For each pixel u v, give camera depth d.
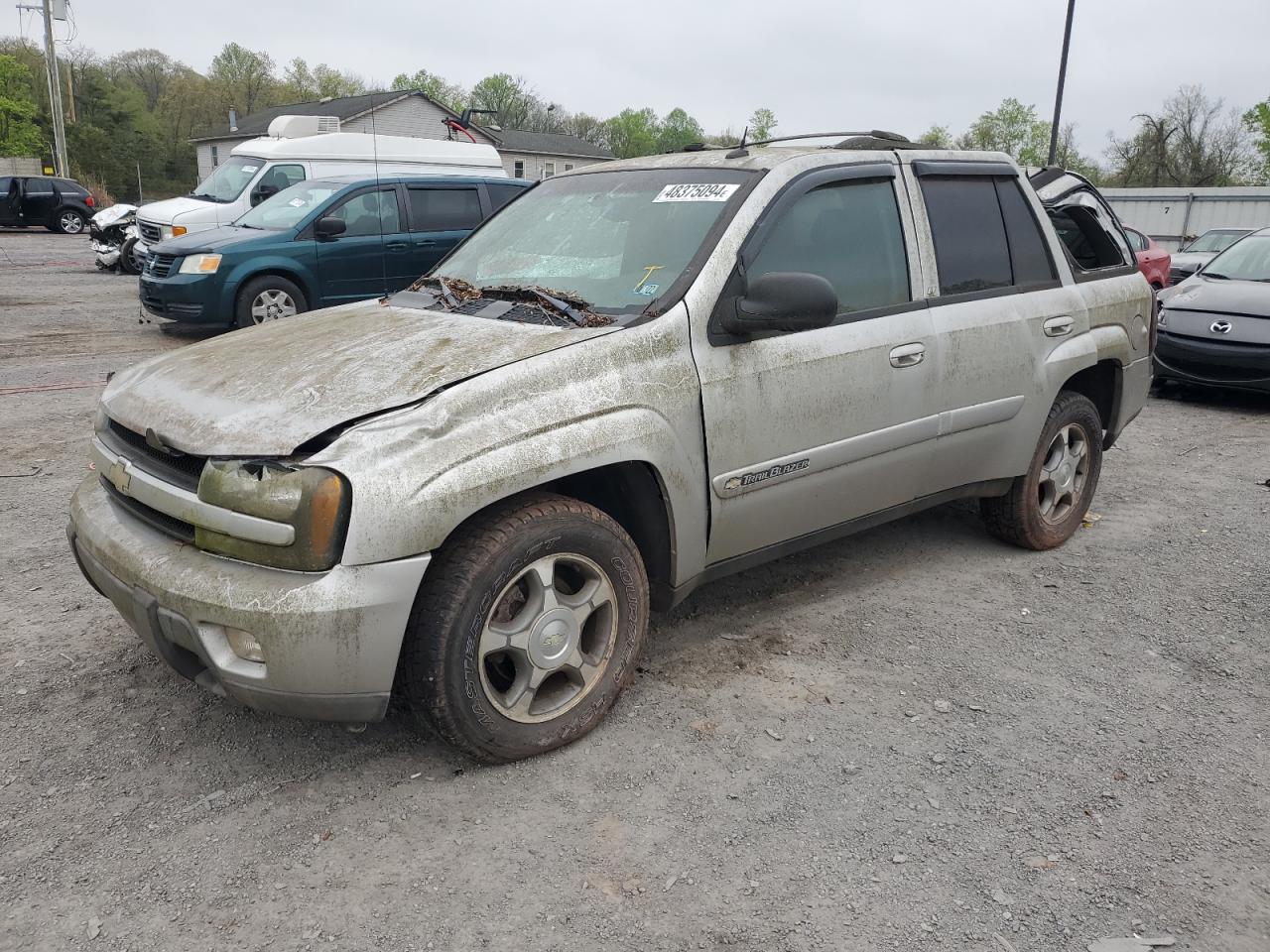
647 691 3.47
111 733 3.16
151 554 2.78
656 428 3.09
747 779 2.96
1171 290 9.42
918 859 2.61
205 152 54.84
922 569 4.66
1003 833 2.72
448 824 2.73
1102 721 3.32
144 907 2.40
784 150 3.86
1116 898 2.47
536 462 2.80
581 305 3.31
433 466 2.63
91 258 20.98
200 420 2.81
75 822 2.72
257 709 2.73
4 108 58.03
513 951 2.28
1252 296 8.61
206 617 2.60
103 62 82.75
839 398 3.63
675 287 3.29
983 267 4.28
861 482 3.84
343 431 2.65
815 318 3.15
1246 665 3.75
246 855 2.60
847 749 3.13
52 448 6.38
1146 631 4.03
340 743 3.13
